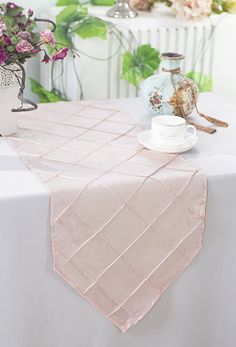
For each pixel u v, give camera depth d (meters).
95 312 1.84
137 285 1.84
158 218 1.82
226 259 1.92
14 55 1.90
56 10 2.71
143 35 2.65
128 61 2.64
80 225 1.76
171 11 2.72
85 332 1.85
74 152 1.94
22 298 1.77
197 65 2.78
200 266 1.90
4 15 2.01
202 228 1.86
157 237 1.83
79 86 2.63
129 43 2.64
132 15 2.66
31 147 1.96
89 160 1.89
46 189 1.73
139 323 1.89
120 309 1.85
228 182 1.86
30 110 2.01
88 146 1.98
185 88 2.12
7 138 2.01
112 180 1.78
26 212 1.71
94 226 1.77
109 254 1.80
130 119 2.18
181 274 1.89
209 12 2.70
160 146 1.96
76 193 1.74
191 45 2.74
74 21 2.58
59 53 1.95
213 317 1.96
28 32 1.93
